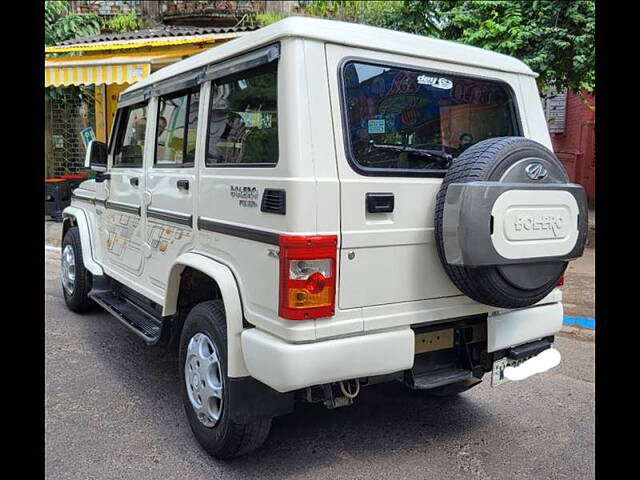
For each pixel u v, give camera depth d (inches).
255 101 122.7
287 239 107.9
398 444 143.6
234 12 569.6
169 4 599.2
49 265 336.8
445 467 133.4
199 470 130.2
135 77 366.9
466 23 334.0
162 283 165.0
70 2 586.6
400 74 124.8
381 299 118.7
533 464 135.3
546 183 123.5
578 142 518.3
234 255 126.5
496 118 143.6
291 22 111.3
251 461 134.3
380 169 118.3
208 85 141.3
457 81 135.3
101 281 215.6
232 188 127.5
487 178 116.7
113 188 203.6
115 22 564.4
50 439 142.1
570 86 337.7
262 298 116.1
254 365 115.1
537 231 121.3
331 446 142.2
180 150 157.5
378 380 126.3
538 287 125.6
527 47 314.2
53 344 209.2
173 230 157.6
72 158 505.0
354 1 496.7
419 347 130.6
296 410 161.6
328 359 110.0
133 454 136.4
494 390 177.6
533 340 144.6
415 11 354.0
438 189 126.4
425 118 129.1
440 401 169.2
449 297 129.4
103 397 166.6
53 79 390.6
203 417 133.8
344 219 113.1
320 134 111.1
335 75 114.3
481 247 114.7
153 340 158.9
